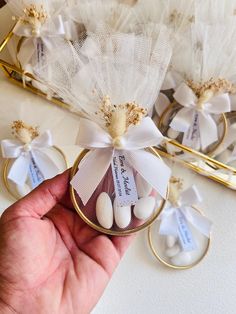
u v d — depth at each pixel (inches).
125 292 10.2
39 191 9.1
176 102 11.3
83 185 8.7
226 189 11.1
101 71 9.3
